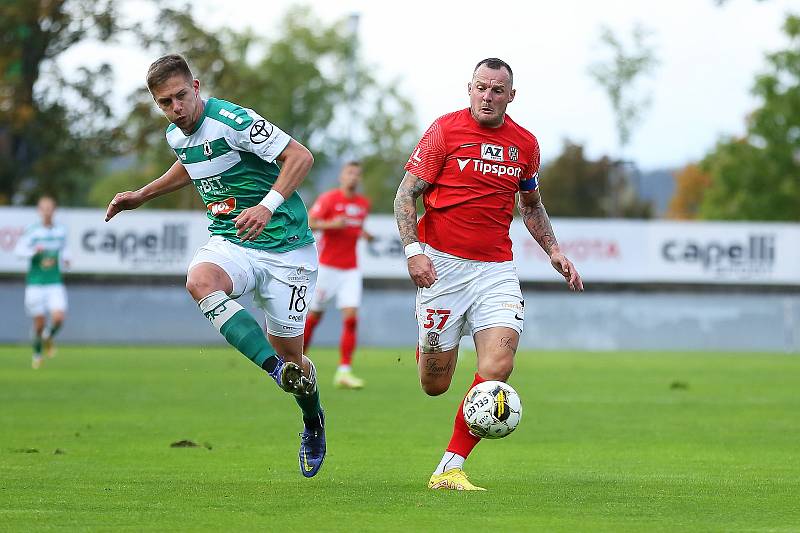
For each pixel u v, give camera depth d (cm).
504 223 2908
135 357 9400
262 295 2880
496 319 2845
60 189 17925
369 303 12200
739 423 4647
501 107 2850
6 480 2931
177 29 17500
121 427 4341
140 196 3027
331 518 2373
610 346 12331
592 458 3544
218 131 2773
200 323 12044
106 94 17700
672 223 11869
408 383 6794
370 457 3512
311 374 2950
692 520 2389
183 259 11538
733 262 11919
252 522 2317
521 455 3619
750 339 12369
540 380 7144
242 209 2845
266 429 4297
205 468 3212
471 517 2403
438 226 2888
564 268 2964
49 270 8375
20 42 17450
